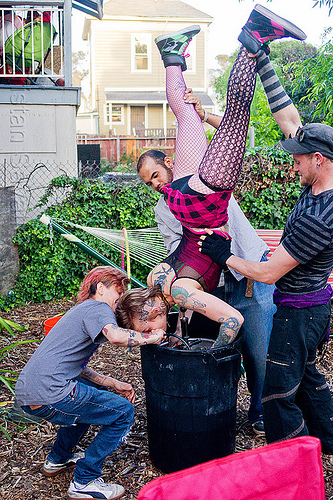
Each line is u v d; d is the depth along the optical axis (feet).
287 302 7.29
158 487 3.73
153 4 66.64
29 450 8.79
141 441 9.04
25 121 20.86
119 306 7.59
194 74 67.05
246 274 7.00
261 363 9.20
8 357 12.79
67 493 7.63
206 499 3.90
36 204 18.63
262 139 31.60
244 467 4.06
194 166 7.30
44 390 7.06
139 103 67.10
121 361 12.70
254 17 6.38
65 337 7.31
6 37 22.07
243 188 18.94
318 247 6.63
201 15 66.13
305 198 7.00
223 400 7.67
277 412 7.48
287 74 37.65
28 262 18.08
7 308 16.97
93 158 31.86
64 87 20.71
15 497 7.54
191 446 7.68
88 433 9.30
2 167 20.76
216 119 8.38
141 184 19.07
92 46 66.03
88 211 18.38
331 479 7.88
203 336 9.30
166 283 7.63
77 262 18.37
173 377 7.43
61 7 23.26
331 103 20.54
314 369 7.82
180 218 7.29
